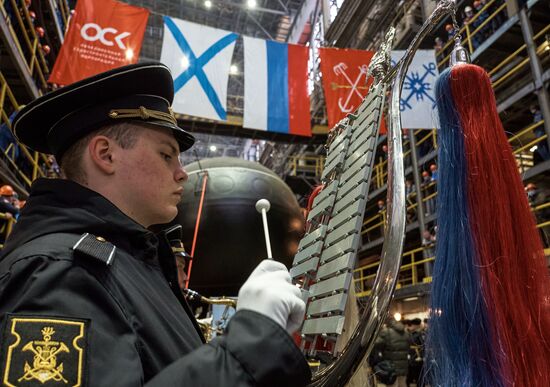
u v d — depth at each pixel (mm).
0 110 5699
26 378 519
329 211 793
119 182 866
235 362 538
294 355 550
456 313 788
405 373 6133
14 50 6770
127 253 807
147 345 678
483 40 9969
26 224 755
